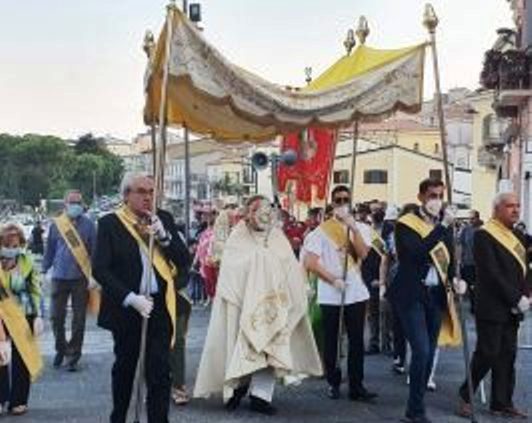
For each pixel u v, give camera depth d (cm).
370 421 862
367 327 1385
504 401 888
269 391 891
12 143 11319
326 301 941
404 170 5931
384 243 1215
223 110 1026
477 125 4809
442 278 854
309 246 943
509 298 867
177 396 929
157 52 829
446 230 859
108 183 11338
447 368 1143
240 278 901
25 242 924
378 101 942
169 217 762
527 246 945
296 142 1386
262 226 917
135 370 743
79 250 1152
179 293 834
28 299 912
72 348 1152
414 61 956
